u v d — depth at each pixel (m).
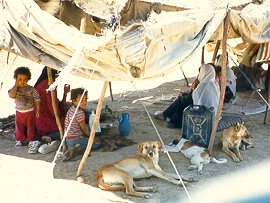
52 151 7.70
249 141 7.80
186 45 6.28
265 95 9.95
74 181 6.63
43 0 7.46
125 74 5.86
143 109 9.91
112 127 8.28
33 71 13.25
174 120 8.81
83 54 5.49
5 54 13.84
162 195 6.16
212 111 7.54
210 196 6.11
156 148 6.61
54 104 7.61
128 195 6.16
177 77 12.66
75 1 7.40
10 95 7.90
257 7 7.84
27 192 6.35
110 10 7.39
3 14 6.32
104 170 6.33
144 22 6.01
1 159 7.47
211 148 7.39
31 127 8.02
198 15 6.56
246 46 10.41
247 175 6.68
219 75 8.75
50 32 5.85
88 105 10.12
